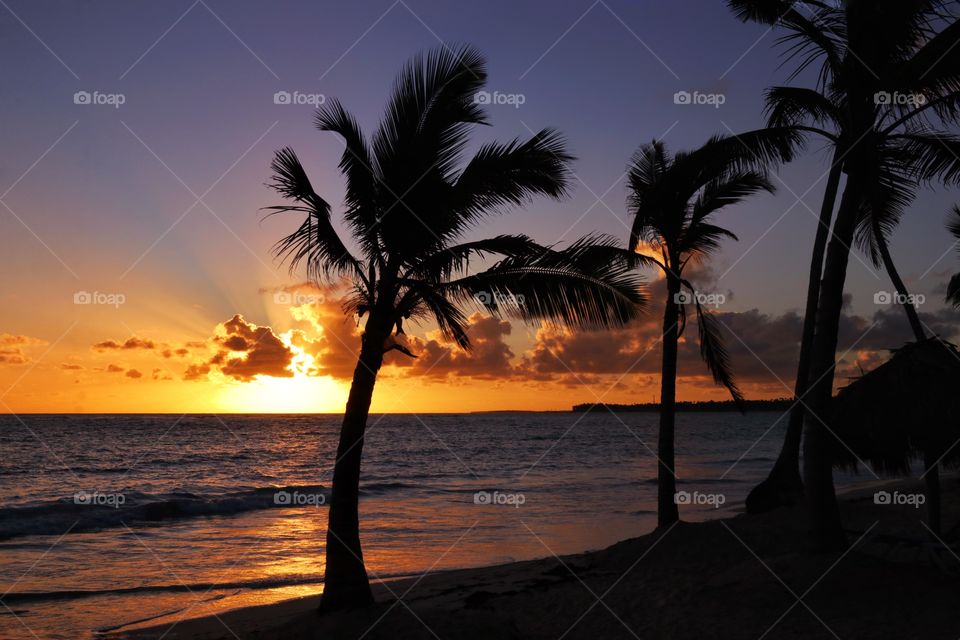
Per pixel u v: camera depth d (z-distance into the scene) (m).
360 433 8.11
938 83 9.05
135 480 34.91
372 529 19.45
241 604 11.55
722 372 13.40
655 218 12.48
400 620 7.36
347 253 8.59
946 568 8.12
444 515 22.11
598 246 8.39
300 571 14.41
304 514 23.39
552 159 8.30
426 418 182.12
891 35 8.98
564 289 8.42
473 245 8.39
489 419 176.12
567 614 8.55
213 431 88.00
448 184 8.38
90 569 14.47
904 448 8.36
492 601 9.39
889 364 8.78
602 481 33.56
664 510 12.41
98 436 70.75
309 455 52.06
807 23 10.09
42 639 9.37
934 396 8.12
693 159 10.50
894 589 7.79
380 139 8.55
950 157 9.54
